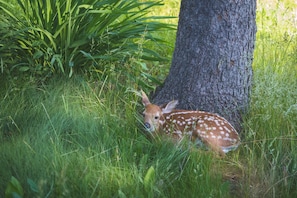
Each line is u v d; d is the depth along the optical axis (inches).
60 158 367.9
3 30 484.1
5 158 370.0
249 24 445.7
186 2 450.9
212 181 364.5
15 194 327.3
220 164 397.4
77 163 367.6
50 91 460.1
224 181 383.9
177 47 461.7
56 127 411.5
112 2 494.9
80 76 482.6
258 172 382.9
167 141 406.6
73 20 483.2
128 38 507.8
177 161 384.8
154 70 533.0
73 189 342.3
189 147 399.2
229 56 444.5
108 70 494.9
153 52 510.6
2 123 423.8
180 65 458.6
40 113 431.2
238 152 409.7
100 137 403.2
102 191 342.6
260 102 446.3
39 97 452.1
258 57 523.5
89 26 497.4
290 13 641.6
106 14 498.3
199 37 446.3
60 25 481.7
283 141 411.5
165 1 689.6
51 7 488.4
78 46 488.7
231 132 420.2
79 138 402.9
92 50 498.3
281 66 494.0
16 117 428.8
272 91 444.5
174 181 363.6
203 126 417.7
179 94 459.2
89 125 417.1
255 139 422.9
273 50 535.5
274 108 433.4
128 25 513.7
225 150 417.1
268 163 391.2
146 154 380.2
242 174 388.5
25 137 392.5
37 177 350.6
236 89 450.6
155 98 471.8
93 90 471.8
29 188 340.5
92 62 495.2
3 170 360.2
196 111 435.2
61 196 331.6
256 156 406.6
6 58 493.4
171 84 464.1
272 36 581.3
